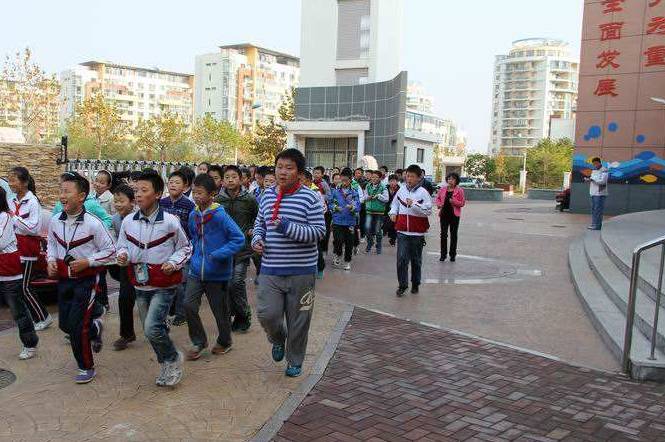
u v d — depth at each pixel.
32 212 5.92
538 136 134.75
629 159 21.84
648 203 21.61
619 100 21.86
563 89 134.50
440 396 4.75
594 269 9.53
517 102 137.75
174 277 4.84
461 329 6.82
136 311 7.19
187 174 7.20
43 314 6.26
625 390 4.98
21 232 5.90
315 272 5.01
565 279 9.98
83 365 4.83
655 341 5.52
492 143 144.88
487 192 40.31
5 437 3.87
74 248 4.77
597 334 6.70
